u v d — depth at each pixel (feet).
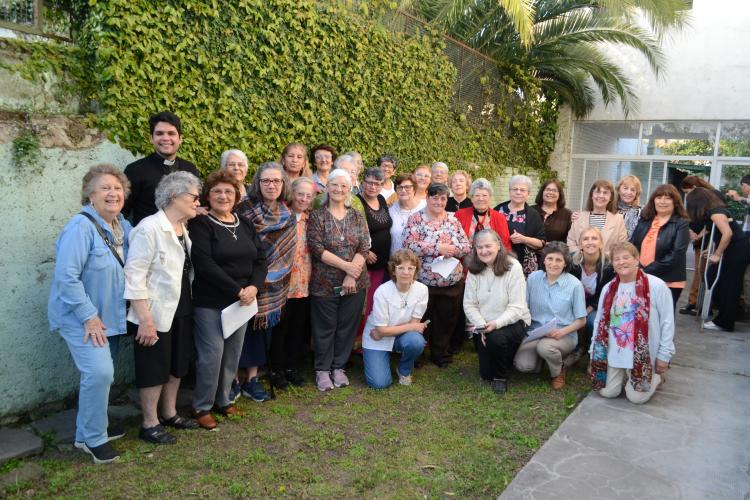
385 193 18.44
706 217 22.16
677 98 35.09
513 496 9.36
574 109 37.04
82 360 9.78
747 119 33.55
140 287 10.22
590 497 9.38
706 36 33.83
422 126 23.17
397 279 14.11
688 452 11.05
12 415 11.38
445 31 26.84
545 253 14.88
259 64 15.34
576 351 15.62
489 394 14.12
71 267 9.54
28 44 11.43
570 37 31.89
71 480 9.59
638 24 34.40
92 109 12.46
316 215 13.97
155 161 12.10
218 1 14.07
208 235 11.29
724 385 14.98
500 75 31.12
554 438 11.55
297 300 14.20
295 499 9.29
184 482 9.64
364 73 19.36
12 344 11.25
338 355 14.56
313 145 17.42
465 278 16.37
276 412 12.65
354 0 19.03
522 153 34.04
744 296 22.74
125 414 12.18
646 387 13.14
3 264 10.98
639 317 13.17
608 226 17.47
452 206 18.58
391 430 11.84
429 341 16.99
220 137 14.42
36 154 11.23
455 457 10.80
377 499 9.30
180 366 11.13
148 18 12.51
